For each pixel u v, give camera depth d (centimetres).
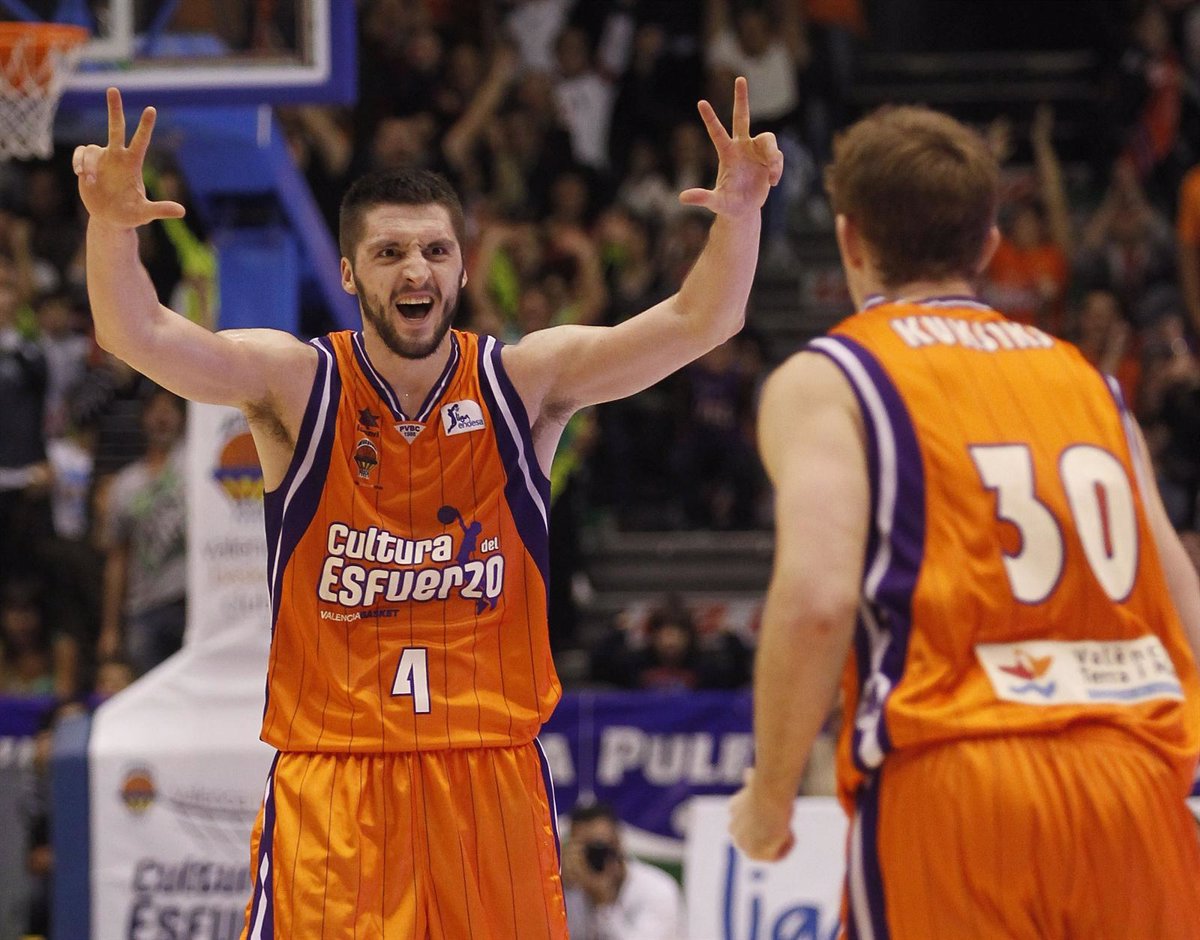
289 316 2156
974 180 903
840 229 952
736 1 4028
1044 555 849
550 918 1095
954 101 4641
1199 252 3731
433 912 1062
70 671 3009
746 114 995
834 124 4188
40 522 3048
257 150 2022
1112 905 812
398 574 1067
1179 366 3319
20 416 3039
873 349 880
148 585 2852
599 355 1079
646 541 3534
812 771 2141
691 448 3531
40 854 2306
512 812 1081
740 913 1942
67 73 1892
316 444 1061
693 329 1044
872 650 855
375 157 3466
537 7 4119
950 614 838
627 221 3738
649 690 2856
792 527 832
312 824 1055
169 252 3347
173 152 2041
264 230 2144
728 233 1009
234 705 2100
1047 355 909
